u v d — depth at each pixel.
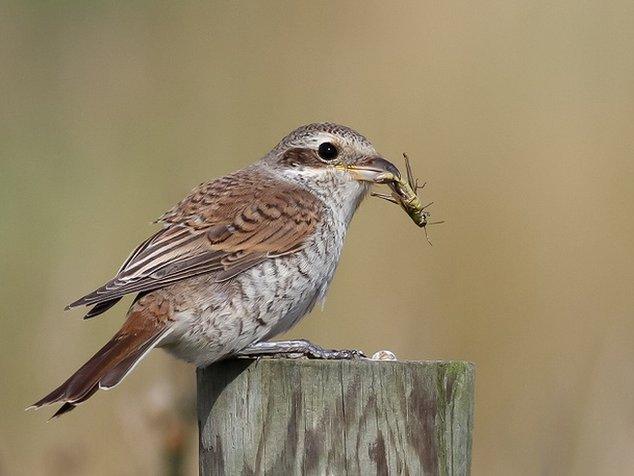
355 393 7.55
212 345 9.09
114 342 8.76
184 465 10.16
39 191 15.92
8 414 13.29
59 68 17.27
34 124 16.70
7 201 15.79
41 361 13.65
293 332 14.31
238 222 9.38
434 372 7.57
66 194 15.86
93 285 14.66
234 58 17.22
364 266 14.87
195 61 17.20
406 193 10.45
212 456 7.96
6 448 12.95
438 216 15.49
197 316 8.98
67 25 17.59
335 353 9.05
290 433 7.64
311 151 10.17
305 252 9.54
